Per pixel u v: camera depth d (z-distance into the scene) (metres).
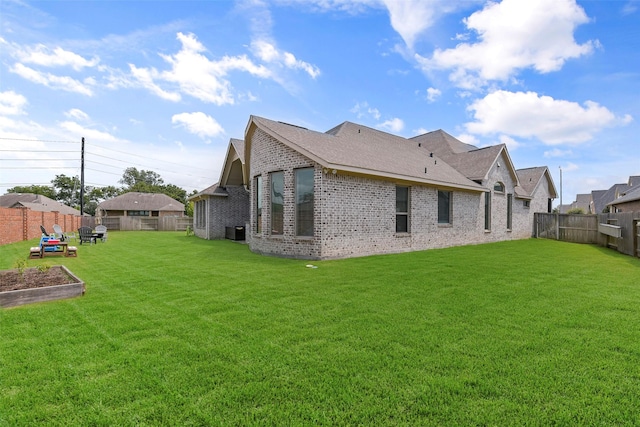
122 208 43.97
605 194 45.59
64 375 3.20
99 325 4.54
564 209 74.19
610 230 14.70
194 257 11.54
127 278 7.71
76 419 2.58
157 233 27.38
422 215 14.28
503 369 3.30
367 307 5.36
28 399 2.82
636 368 3.33
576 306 5.41
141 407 2.73
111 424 2.52
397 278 7.65
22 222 18.36
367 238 12.00
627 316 4.91
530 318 4.80
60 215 25.02
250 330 4.35
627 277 7.91
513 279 7.56
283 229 11.80
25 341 3.99
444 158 21.41
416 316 4.89
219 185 21.30
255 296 6.05
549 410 2.66
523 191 22.72
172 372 3.26
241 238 19.30
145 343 3.94
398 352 3.68
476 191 17.48
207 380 3.11
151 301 5.73
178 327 4.46
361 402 2.77
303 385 3.02
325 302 5.65
